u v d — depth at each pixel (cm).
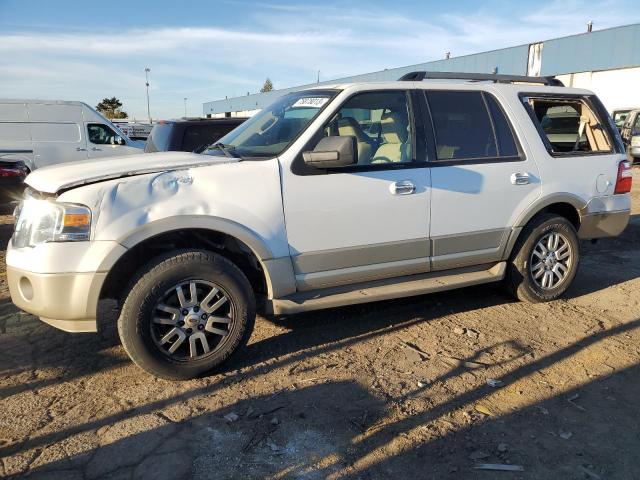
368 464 266
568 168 483
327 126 385
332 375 357
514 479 257
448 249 434
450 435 290
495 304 496
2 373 356
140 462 266
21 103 1325
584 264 645
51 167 378
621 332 432
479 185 436
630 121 1967
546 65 2720
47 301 318
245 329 359
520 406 320
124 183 330
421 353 391
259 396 330
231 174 354
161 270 330
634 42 2336
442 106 435
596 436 292
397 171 403
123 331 328
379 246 401
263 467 264
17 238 344
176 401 324
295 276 377
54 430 292
